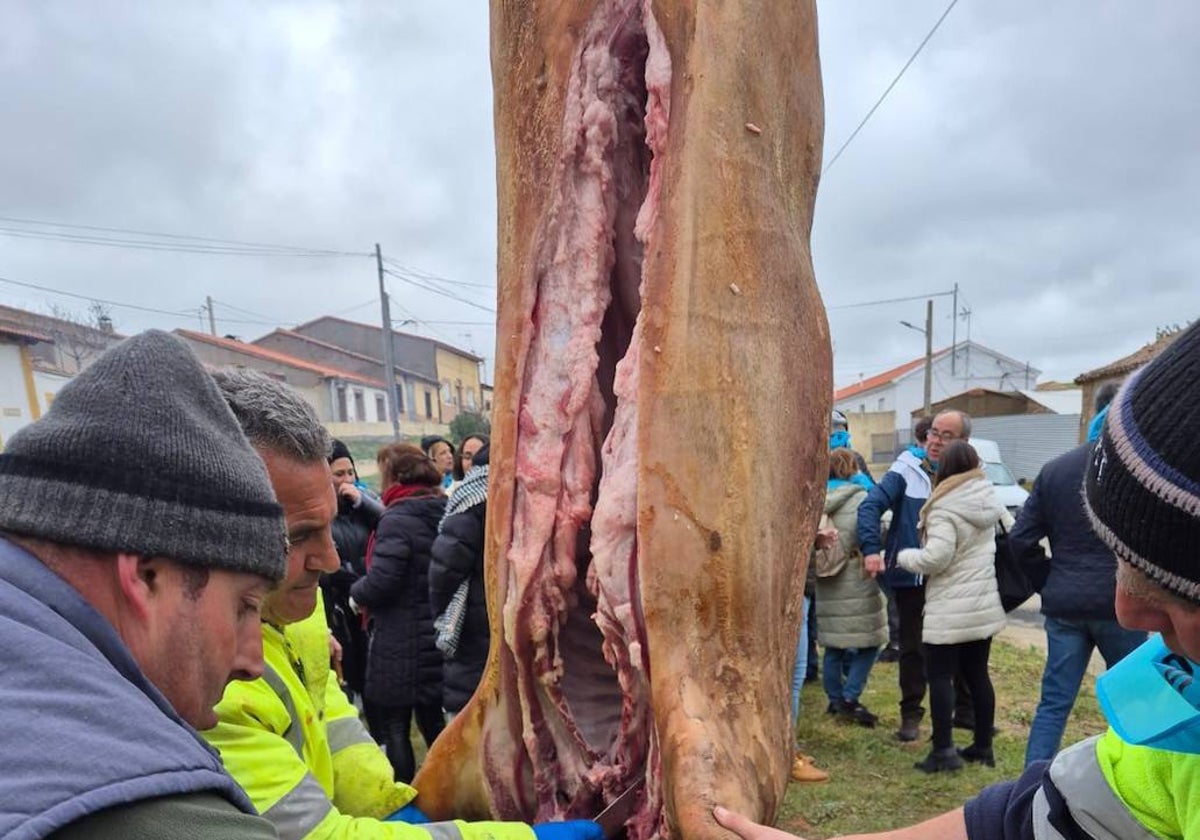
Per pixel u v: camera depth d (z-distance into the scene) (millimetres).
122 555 909
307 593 1603
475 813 2070
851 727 5199
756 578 1673
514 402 1887
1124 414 884
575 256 1883
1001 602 4621
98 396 930
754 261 1721
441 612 3682
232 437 1033
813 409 1868
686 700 1577
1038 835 1211
